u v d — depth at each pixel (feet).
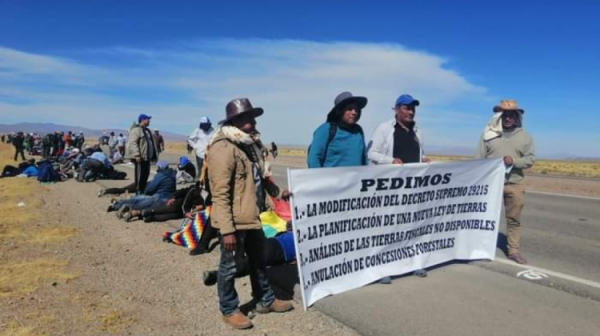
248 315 14.40
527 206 38.14
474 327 13.56
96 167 53.62
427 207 18.74
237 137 12.80
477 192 20.34
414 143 18.57
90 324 13.38
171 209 28.99
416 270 18.42
